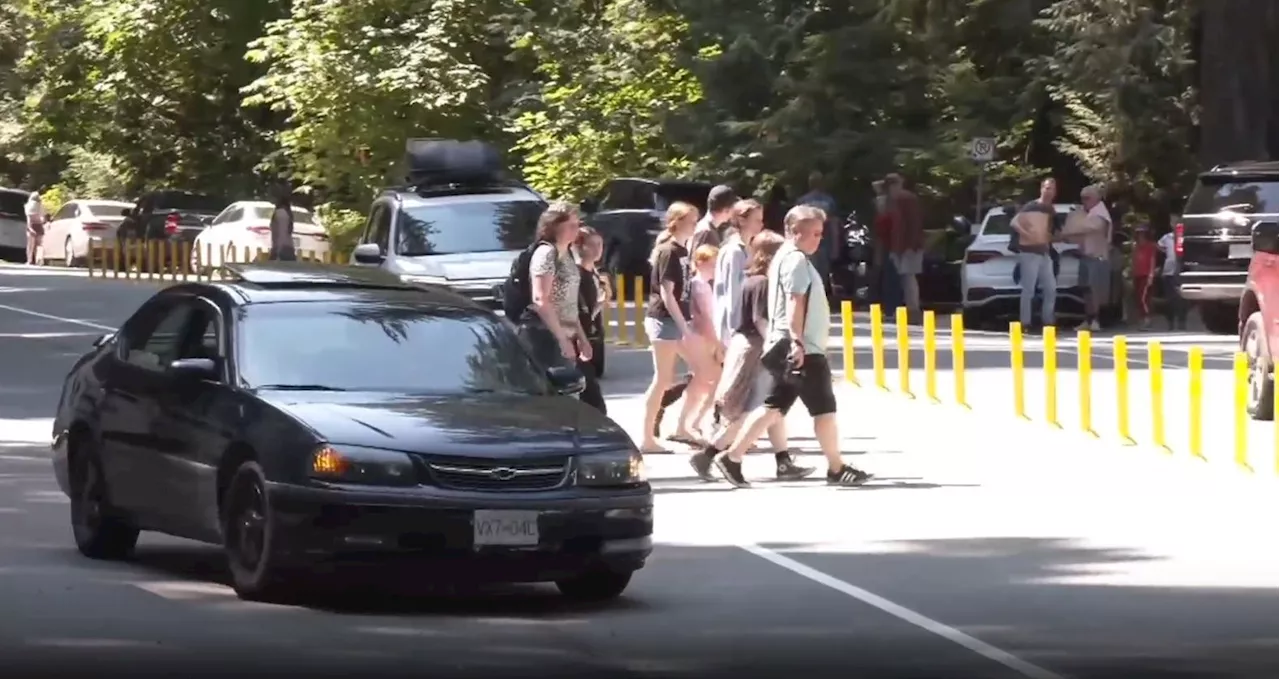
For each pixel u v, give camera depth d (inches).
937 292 3189.0
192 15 4606.3
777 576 1021.8
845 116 3250.5
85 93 4837.6
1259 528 1182.3
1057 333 2684.5
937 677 781.3
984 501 1285.7
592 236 1312.7
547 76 3848.4
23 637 837.8
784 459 1373.0
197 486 946.7
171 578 995.3
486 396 960.9
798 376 1327.5
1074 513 1237.1
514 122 3693.4
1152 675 786.8
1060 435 1625.2
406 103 3646.7
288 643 833.5
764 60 3262.8
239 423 921.5
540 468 888.3
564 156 3686.0
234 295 1008.2
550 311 1280.8
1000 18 3462.1
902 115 3309.5
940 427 1676.9
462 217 2102.6
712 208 1496.1
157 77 4746.6
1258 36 3245.6
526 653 820.6
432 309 1018.1
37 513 1212.5
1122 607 936.3
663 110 3449.8
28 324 2691.9
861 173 3203.7
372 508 864.9
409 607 928.3
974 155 3105.3
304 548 874.1
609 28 3789.4
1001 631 878.4
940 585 995.9
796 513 1232.8
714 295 1478.8
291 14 3934.5
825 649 836.0
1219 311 2687.0
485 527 869.2
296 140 3725.4
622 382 2001.7
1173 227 3019.2
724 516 1220.5
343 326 990.4
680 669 791.1
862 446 1562.5
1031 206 2591.0
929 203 3344.0
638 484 913.5
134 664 784.9
